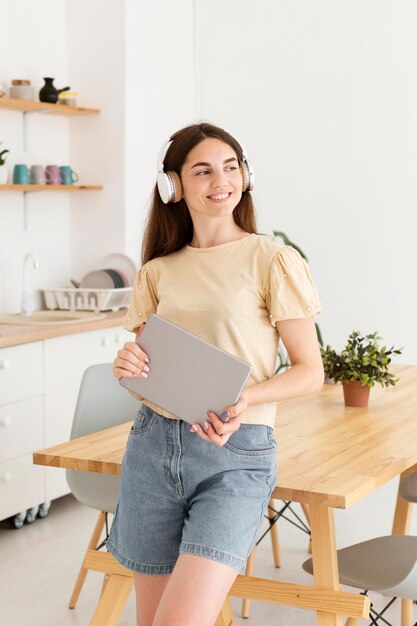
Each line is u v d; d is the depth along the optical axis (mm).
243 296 1989
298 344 2006
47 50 5328
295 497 2092
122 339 4895
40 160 5316
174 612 1837
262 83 5797
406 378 3633
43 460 2414
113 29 5340
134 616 3305
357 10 5484
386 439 2607
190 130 2070
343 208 5617
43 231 5383
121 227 5422
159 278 2145
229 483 1931
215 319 1988
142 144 5520
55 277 5477
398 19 5375
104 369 3273
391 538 2658
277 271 1986
